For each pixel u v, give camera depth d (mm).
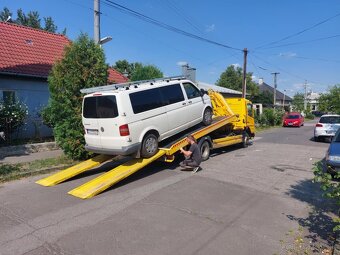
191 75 28641
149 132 8992
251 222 5809
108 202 6781
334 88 39000
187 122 10500
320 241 5094
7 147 11594
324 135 18766
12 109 12945
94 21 13586
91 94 8812
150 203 6727
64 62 10523
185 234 5234
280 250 4766
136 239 5031
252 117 15766
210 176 9141
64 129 10547
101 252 4613
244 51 31281
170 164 10664
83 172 9586
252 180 8820
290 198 7289
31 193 7438
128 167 8508
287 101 89500
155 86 9414
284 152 14109
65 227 5480
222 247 4809
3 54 15312
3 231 5324
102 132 8648
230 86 67375
